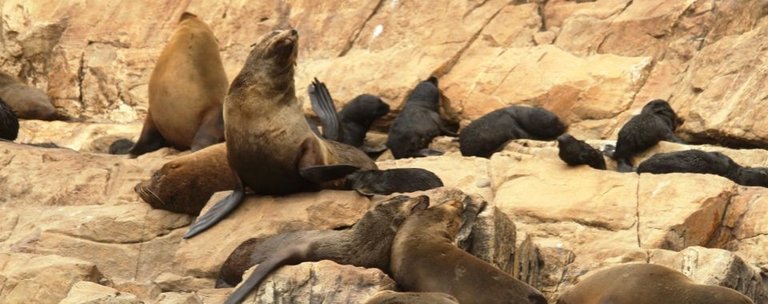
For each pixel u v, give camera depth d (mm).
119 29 45531
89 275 22891
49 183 29312
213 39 33312
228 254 24375
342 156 27531
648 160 29312
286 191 25781
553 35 38062
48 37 46562
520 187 27719
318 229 24609
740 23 35406
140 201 28297
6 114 34750
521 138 34500
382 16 40812
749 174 28641
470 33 38875
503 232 23547
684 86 35156
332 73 39844
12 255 23391
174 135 33125
